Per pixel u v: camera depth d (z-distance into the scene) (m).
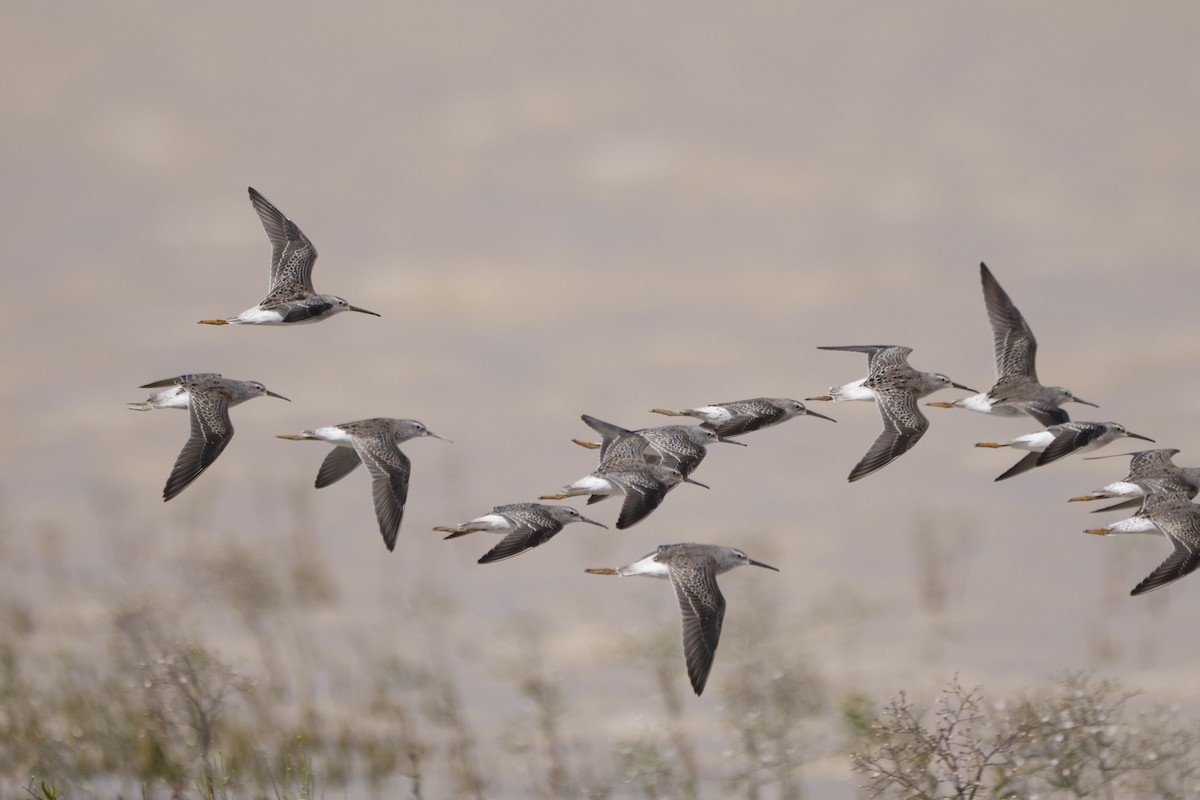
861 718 20.27
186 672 21.94
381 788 22.27
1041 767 18.27
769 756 21.12
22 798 21.34
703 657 18.48
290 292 21.28
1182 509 20.12
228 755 22.08
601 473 20.38
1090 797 18.53
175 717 22.64
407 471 20.30
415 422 21.11
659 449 21.09
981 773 18.22
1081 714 18.58
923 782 18.06
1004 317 23.25
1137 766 18.52
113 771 22.11
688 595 18.94
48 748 22.16
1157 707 20.02
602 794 21.12
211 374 20.53
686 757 22.09
